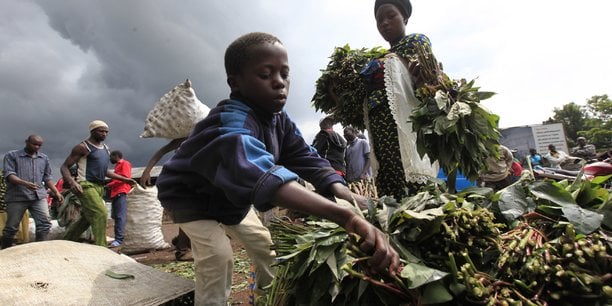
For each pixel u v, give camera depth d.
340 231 1.56
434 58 2.52
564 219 1.55
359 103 3.12
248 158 1.44
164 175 2.11
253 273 2.80
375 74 2.78
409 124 2.58
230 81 1.92
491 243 1.46
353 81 3.08
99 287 2.20
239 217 2.23
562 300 1.30
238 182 1.41
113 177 6.45
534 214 1.60
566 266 1.31
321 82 3.34
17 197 6.31
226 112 1.78
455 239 1.42
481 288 1.24
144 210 6.41
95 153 5.28
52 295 2.01
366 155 7.02
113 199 6.96
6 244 6.31
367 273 1.36
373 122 2.83
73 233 5.43
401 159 2.57
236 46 1.81
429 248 1.52
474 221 1.42
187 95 3.55
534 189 1.68
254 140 1.54
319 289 1.52
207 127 1.83
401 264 1.38
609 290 1.21
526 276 1.34
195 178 1.97
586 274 1.25
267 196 1.30
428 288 1.28
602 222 1.50
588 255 1.28
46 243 2.61
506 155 4.83
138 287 2.32
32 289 2.02
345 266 1.30
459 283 1.30
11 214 6.31
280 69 1.78
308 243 1.60
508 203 1.70
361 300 1.45
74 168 6.68
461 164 2.33
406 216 1.48
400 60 2.70
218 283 2.15
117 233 6.89
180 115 3.50
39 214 6.55
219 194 2.03
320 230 1.67
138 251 6.34
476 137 2.27
